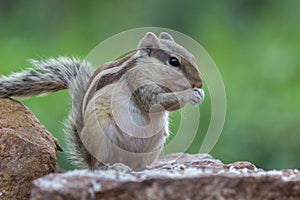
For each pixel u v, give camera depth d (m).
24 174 10.12
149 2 25.81
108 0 26.23
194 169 9.20
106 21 25.39
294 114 18.38
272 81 20.22
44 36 24.56
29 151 10.20
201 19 25.20
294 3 25.45
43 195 8.30
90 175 8.73
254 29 24.72
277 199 8.66
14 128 10.45
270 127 18.06
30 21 25.69
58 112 16.89
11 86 11.55
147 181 8.49
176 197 8.51
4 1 26.20
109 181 8.49
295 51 21.52
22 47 21.89
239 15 25.55
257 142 17.86
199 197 8.53
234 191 8.58
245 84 19.72
